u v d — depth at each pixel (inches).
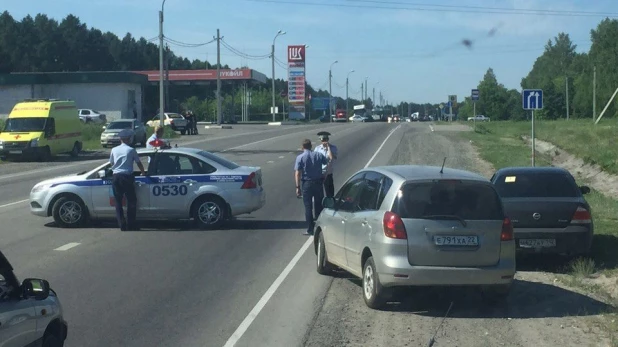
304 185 556.1
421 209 335.3
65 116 1465.3
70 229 588.7
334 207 410.3
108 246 512.7
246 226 603.5
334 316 335.3
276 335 305.4
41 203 597.6
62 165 1291.8
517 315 340.8
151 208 584.1
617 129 1702.8
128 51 5049.2
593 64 3196.4
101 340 298.8
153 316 334.6
